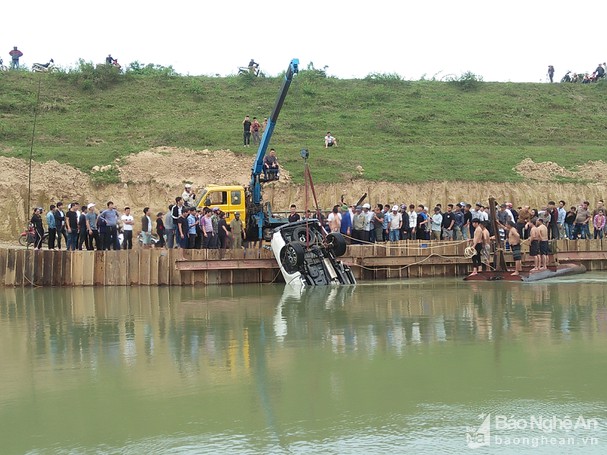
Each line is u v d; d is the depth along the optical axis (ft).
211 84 194.29
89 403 34.30
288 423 31.19
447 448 28.50
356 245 91.35
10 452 28.58
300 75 205.05
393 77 208.95
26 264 82.28
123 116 165.78
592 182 145.18
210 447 28.71
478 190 137.90
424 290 76.43
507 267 93.71
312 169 136.36
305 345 46.11
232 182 129.49
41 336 50.47
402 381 37.19
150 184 126.72
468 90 205.87
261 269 87.04
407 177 136.26
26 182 118.93
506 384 36.50
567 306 61.93
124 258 82.94
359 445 28.81
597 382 36.65
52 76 186.60
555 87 211.61
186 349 45.42
